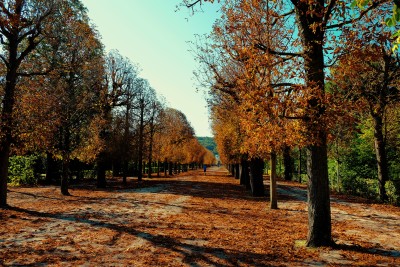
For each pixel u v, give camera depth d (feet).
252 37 32.14
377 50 22.35
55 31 59.57
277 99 23.47
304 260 22.00
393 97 58.54
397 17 11.78
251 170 73.00
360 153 89.10
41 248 24.61
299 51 27.58
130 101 106.11
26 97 49.60
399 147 70.95
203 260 22.06
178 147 178.60
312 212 25.67
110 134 93.97
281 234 31.04
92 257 22.52
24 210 43.75
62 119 61.57
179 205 53.78
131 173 173.99
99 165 90.99
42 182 97.50
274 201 51.03
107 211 45.42
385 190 60.23
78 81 72.54
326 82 27.30
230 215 43.37
